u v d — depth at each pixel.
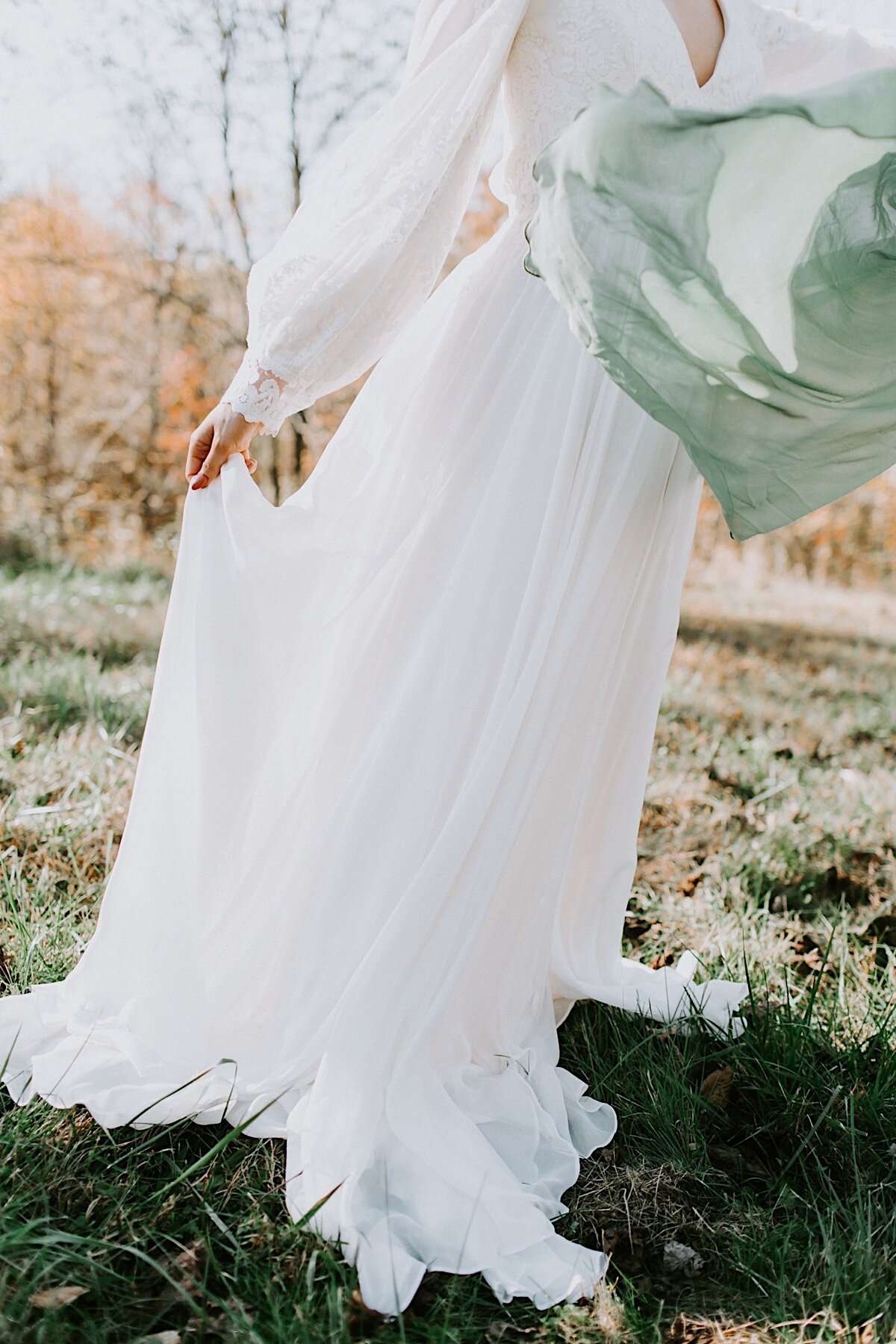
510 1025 2.04
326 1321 1.50
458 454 1.92
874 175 1.62
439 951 1.77
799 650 7.14
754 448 1.78
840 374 1.75
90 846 2.89
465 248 7.42
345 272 1.80
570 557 1.86
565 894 2.31
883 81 1.59
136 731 3.82
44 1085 1.85
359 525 1.98
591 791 2.25
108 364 9.20
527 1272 1.61
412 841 1.80
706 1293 1.65
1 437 9.18
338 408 7.73
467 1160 1.74
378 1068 1.71
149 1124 1.81
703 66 1.95
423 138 1.82
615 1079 2.14
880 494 10.44
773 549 10.85
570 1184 1.82
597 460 1.87
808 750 4.54
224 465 1.92
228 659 1.91
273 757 1.97
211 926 1.95
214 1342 1.46
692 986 2.42
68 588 6.20
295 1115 1.76
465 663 1.83
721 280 1.65
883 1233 1.76
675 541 2.10
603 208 1.62
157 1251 1.61
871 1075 2.19
